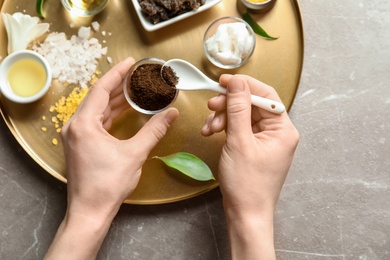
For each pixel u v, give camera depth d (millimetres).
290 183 632
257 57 607
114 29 608
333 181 633
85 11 605
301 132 632
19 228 619
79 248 521
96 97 537
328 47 633
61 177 591
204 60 609
